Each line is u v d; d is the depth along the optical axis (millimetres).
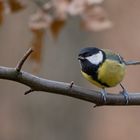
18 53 15344
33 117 14297
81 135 14336
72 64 13930
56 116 14094
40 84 6262
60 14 8086
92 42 14734
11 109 15023
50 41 13852
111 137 19516
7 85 15211
